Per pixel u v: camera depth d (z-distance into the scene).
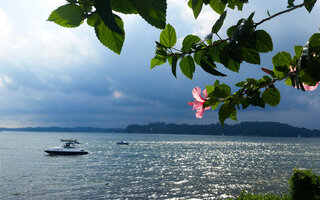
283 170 68.50
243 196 17.56
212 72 1.28
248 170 68.62
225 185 49.28
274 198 16.28
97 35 0.73
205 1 1.22
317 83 1.31
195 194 42.53
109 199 39.31
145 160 89.81
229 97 1.45
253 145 199.88
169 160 90.69
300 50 1.36
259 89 1.48
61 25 0.74
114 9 0.66
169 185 49.56
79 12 0.72
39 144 170.38
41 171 63.84
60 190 44.81
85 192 43.62
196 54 1.29
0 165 72.44
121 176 58.97
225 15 1.15
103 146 157.50
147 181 53.47
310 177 13.86
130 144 185.25
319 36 1.11
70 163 78.50
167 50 1.29
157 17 0.65
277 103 1.48
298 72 1.00
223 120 1.46
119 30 0.65
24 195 41.12
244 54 1.18
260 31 1.14
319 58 1.07
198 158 98.44
